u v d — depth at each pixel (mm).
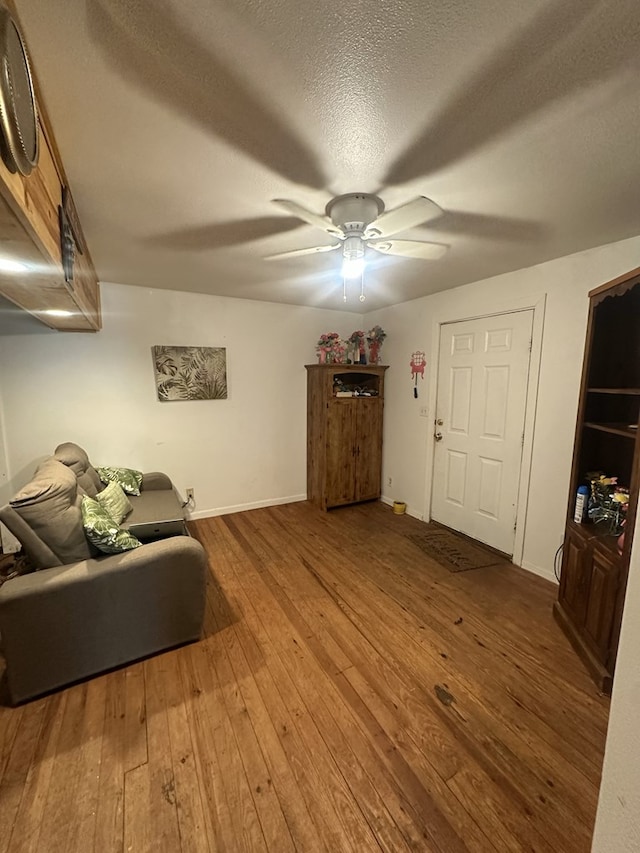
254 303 3918
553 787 1321
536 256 2523
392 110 1157
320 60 981
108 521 1937
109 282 3236
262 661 1908
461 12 849
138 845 1148
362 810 1244
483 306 3105
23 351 3029
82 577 1703
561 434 2613
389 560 2986
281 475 4312
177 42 929
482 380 3205
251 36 915
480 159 1408
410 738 1497
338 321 4445
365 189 1629
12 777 1340
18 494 1741
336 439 4078
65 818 1216
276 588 2578
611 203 1750
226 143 1324
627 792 600
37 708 1627
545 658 1942
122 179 1547
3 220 955
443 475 3656
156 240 2225
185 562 1939
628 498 1743
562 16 852
